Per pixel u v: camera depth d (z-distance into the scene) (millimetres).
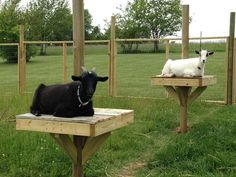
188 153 7020
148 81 21688
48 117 5016
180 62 10023
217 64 26047
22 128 5180
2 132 8344
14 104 12000
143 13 49031
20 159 6738
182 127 9297
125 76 24125
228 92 13492
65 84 5113
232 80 13461
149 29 49500
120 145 7742
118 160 7113
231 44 13477
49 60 35344
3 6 44531
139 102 13000
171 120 10367
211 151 7055
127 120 5504
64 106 4945
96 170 6547
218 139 7770
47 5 55094
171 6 49250
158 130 9438
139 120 10305
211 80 9445
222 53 30172
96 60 33531
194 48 26031
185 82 8906
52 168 6383
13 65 29047
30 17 51344
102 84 20219
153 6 49125
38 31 52062
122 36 49000
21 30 16562
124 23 49312
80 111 5008
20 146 7363
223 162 6488
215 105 13289
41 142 7590
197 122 10258
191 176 6035
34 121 5082
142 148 7867
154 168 6699
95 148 5430
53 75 25141
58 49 42312
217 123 9375
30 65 31812
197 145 7328
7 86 19953
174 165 6602
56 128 4969
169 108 11938
